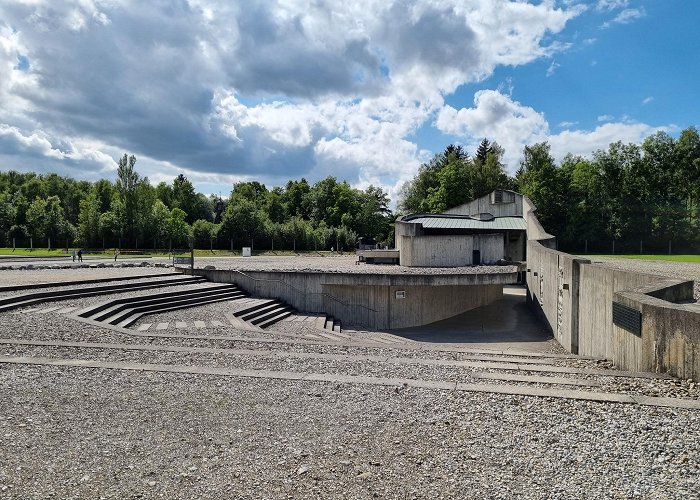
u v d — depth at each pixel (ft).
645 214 185.37
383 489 13.79
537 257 74.33
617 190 196.54
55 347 31.83
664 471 14.96
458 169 223.71
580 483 14.16
